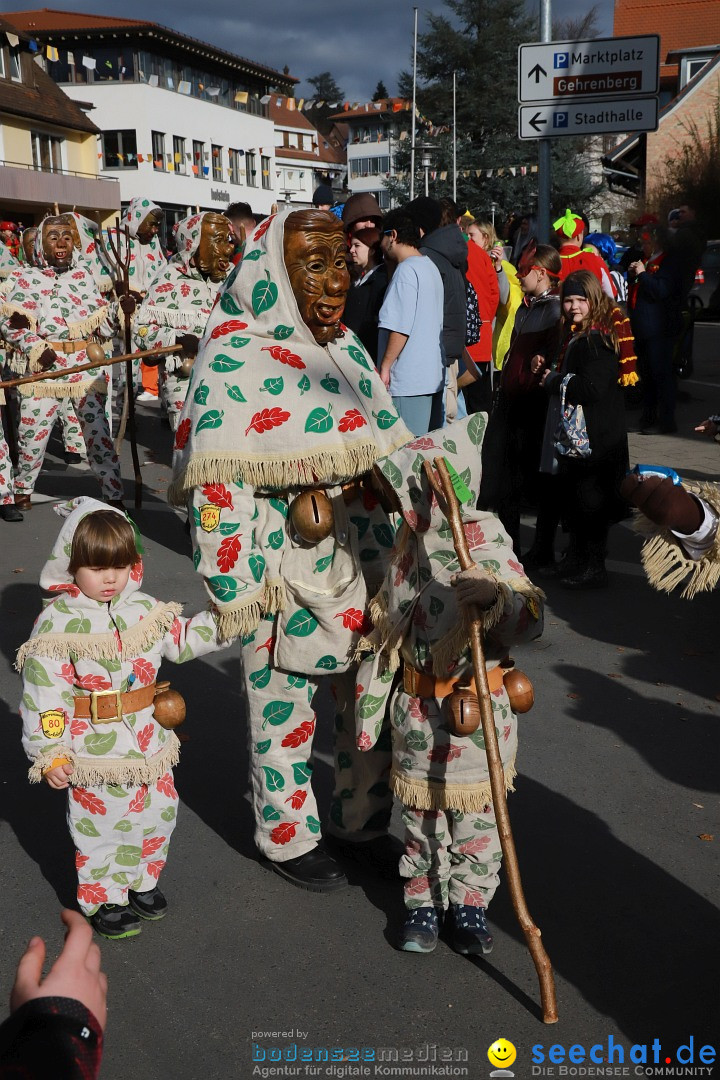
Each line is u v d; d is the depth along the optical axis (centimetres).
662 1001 287
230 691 505
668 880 344
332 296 307
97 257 968
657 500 203
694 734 448
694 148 2761
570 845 364
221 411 303
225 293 321
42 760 301
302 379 307
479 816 298
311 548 312
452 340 695
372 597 323
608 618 590
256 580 308
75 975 100
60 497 920
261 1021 281
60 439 1223
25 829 387
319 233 304
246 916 329
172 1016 283
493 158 4956
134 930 317
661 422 1072
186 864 359
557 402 621
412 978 298
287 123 7350
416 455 290
